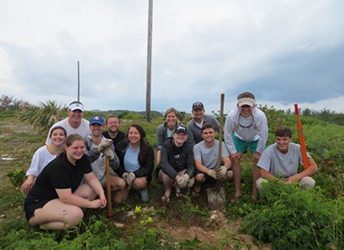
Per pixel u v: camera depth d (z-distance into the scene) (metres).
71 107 4.20
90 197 3.48
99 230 3.21
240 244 3.03
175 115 4.86
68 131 4.32
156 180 4.73
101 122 3.83
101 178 3.90
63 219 3.06
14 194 4.17
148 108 13.12
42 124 9.55
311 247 2.77
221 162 4.18
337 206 3.10
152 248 2.74
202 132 4.12
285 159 3.89
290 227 2.92
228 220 3.63
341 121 18.88
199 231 3.40
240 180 4.53
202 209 3.89
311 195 3.00
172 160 4.09
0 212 3.77
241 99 4.04
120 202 4.01
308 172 3.80
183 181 3.86
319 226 2.88
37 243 2.54
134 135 3.97
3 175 5.31
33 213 3.13
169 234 3.29
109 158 3.64
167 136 4.94
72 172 3.25
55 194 3.25
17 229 3.25
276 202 3.07
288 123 8.37
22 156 6.85
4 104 21.09
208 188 4.29
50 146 3.77
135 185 3.97
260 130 4.12
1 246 2.79
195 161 4.15
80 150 3.19
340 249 2.74
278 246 2.87
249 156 6.04
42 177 3.22
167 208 3.90
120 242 2.77
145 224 3.45
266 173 3.83
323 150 5.59
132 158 4.09
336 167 4.98
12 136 9.64
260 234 3.04
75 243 2.52
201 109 4.92
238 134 4.37
